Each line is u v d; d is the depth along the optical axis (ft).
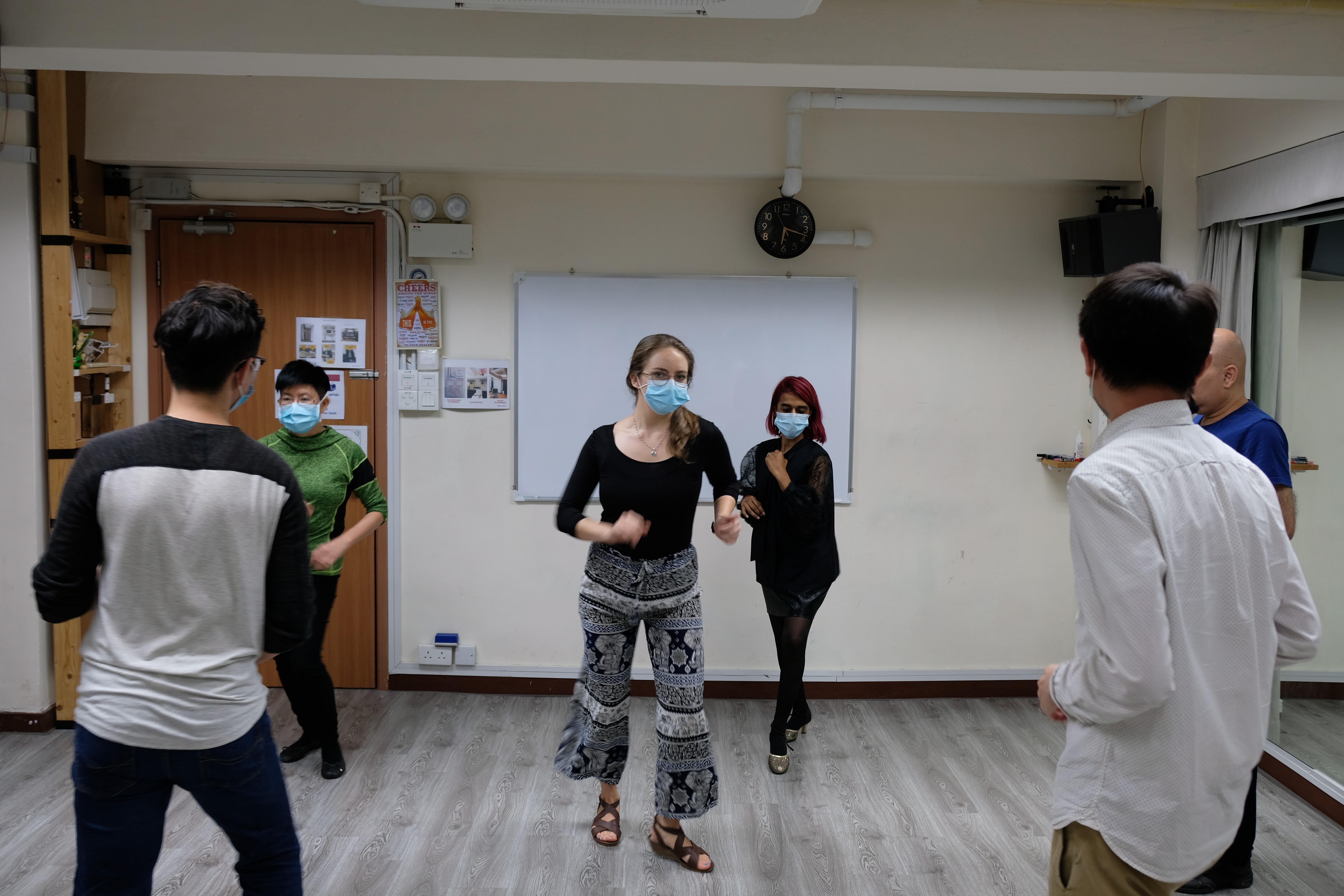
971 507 13.02
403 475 12.82
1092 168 12.29
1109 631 3.96
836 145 12.12
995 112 11.73
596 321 12.64
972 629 13.12
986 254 12.83
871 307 12.82
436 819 9.27
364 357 12.64
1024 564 13.10
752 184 12.60
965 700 12.98
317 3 8.13
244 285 12.55
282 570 5.29
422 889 7.98
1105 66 8.45
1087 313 4.32
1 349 10.96
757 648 12.93
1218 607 4.10
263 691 5.43
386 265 12.54
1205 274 11.87
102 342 11.98
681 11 7.43
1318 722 10.39
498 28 8.22
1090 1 8.16
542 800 9.74
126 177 12.35
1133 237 11.75
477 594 12.93
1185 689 4.04
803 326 12.73
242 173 12.41
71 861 8.31
